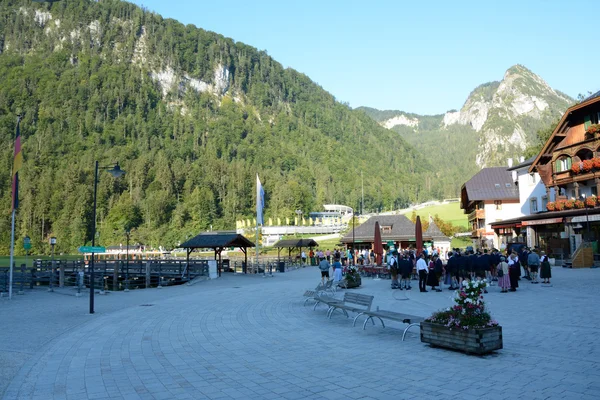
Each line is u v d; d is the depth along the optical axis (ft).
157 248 426.92
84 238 449.06
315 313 55.98
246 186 620.08
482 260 75.25
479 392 24.27
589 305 53.47
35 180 541.34
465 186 216.13
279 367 30.96
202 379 28.58
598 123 129.90
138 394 25.90
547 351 32.48
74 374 30.37
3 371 31.35
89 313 61.26
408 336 40.32
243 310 59.72
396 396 24.14
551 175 146.92
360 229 219.00
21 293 95.76
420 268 75.10
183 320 52.54
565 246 132.46
